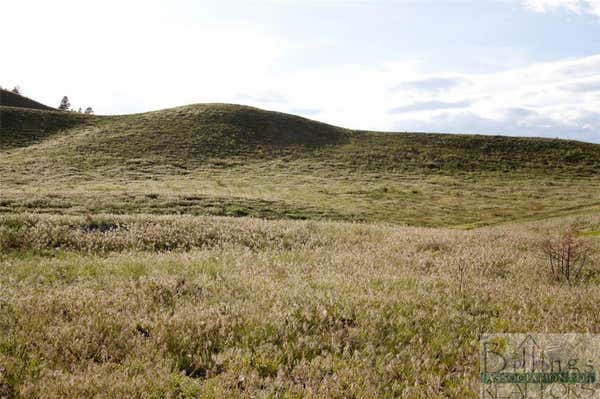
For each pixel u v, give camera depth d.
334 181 56.06
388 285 8.27
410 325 6.21
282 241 13.85
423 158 72.19
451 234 18.27
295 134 79.12
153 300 6.88
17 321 5.67
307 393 4.29
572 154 77.12
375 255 11.89
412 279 8.92
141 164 56.44
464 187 57.12
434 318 6.48
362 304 6.90
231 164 61.03
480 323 6.42
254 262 10.24
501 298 7.82
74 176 47.62
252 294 7.20
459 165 69.94
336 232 16.66
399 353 5.25
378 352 5.36
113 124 75.88
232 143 69.75
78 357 4.89
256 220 18.28
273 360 4.96
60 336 5.19
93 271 8.98
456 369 5.07
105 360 4.90
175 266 9.50
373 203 44.50
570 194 54.41
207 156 63.34
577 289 8.68
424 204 46.03
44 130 70.19
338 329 5.93
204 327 5.72
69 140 65.12
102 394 4.06
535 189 57.31
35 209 27.80
